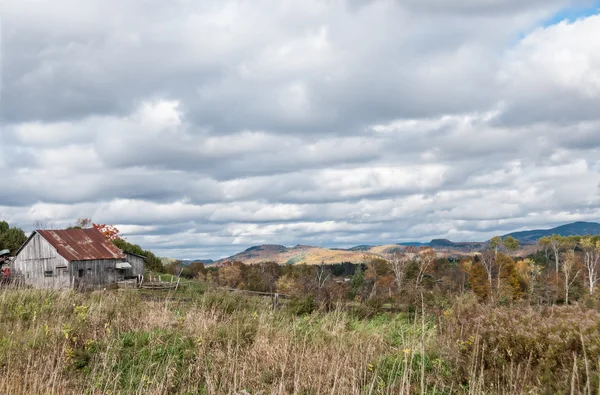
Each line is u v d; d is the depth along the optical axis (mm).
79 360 9258
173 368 8820
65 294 14531
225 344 10398
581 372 6902
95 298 14258
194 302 14781
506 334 8453
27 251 38062
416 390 8172
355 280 39750
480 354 8508
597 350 7176
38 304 12953
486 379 7965
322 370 9039
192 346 10172
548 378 7137
